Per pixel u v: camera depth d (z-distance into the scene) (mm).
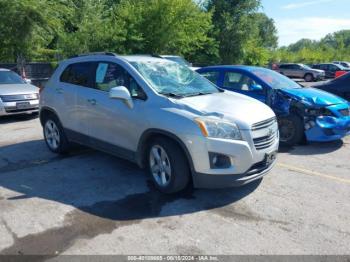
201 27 26891
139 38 22234
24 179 4965
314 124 6520
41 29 17625
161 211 3963
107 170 5312
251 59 35531
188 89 4867
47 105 6051
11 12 16406
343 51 68250
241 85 7258
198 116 4016
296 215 3881
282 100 6664
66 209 4004
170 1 23203
